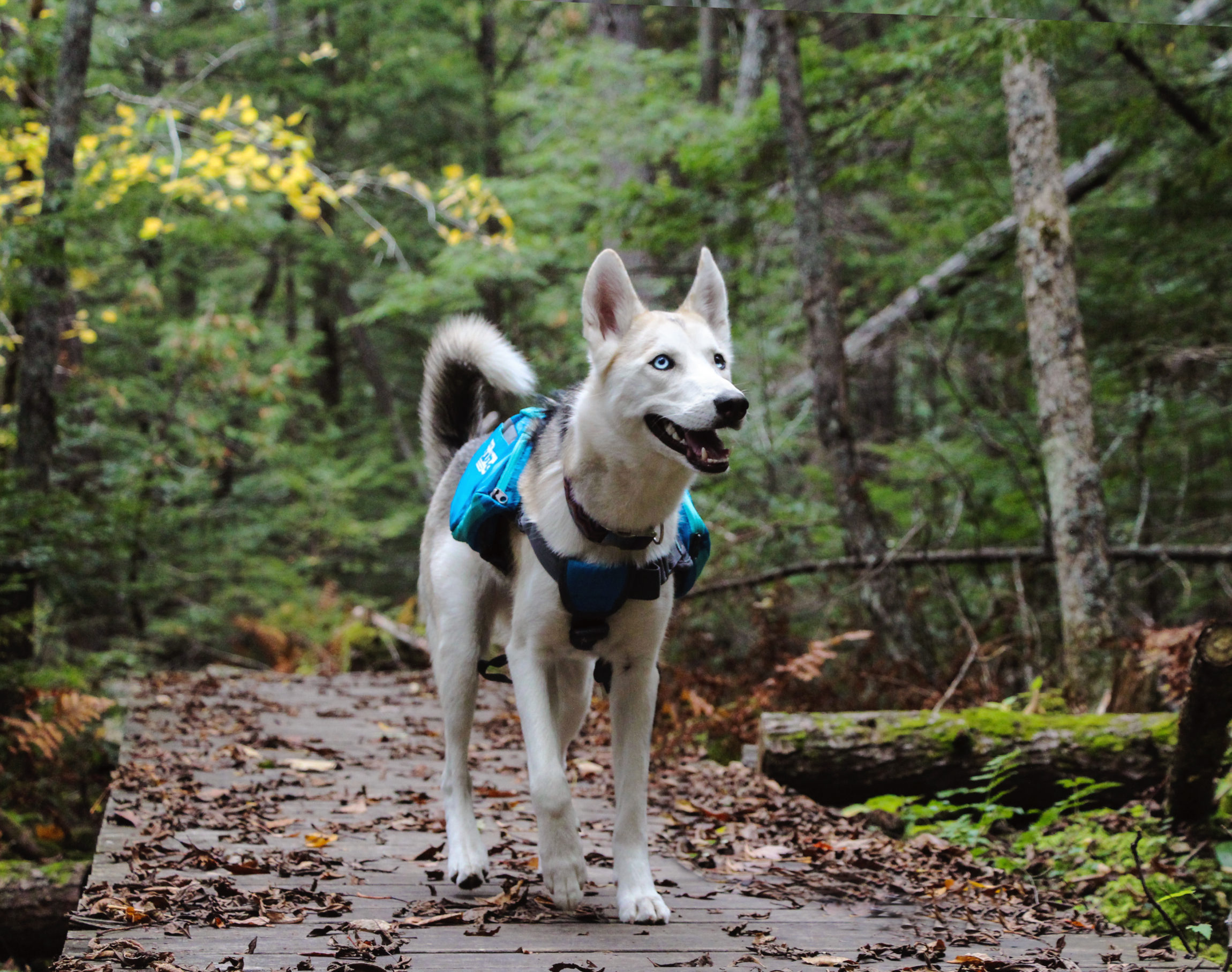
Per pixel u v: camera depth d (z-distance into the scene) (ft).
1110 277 29.43
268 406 49.29
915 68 26.61
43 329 25.96
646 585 10.48
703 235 33.27
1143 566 29.99
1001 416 30.76
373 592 63.98
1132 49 26.40
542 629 10.78
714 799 17.01
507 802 16.26
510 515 11.10
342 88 55.88
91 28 26.48
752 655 25.70
